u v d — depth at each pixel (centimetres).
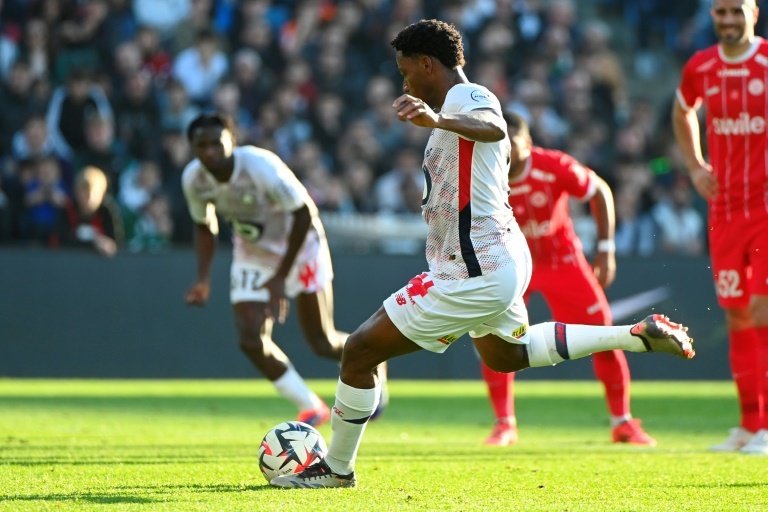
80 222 4584
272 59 6056
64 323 4456
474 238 1639
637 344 1728
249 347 2855
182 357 4488
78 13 5912
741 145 2500
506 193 1684
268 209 2825
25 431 2758
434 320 1653
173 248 5116
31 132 5275
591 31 6381
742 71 2480
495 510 1542
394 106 1507
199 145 2709
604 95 6241
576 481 1883
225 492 1681
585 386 4916
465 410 3694
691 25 6838
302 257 2928
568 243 2755
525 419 3425
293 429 1800
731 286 2547
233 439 2638
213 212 2908
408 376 4634
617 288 4512
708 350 4559
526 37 6356
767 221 2475
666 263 4528
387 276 4516
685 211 5519
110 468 1991
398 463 2134
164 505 1538
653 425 3262
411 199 5397
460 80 1677
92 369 4453
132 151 5541
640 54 6938
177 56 6231
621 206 5447
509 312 1717
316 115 5800
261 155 2761
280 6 6197
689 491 1766
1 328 4431
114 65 5847
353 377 1702
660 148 5859
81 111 5372
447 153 1644
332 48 6041
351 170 5459
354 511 1503
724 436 2947
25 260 4444
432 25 1667
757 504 1628
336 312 4481
